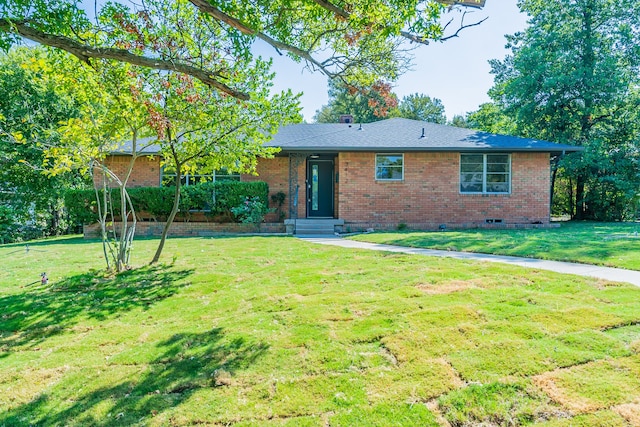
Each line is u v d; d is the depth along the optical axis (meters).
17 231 18.08
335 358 3.04
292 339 3.46
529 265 5.81
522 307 3.79
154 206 13.38
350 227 13.27
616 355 2.76
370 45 5.64
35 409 2.60
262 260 7.38
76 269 7.23
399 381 2.65
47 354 3.55
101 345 3.69
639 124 17.64
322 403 2.48
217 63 5.67
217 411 2.46
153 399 2.64
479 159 13.62
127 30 4.54
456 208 13.60
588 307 3.69
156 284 5.88
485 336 3.18
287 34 5.16
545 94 19.09
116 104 5.99
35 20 3.77
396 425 2.22
